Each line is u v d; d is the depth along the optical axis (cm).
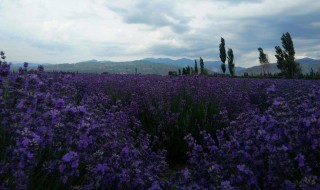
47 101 325
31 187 238
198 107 662
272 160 250
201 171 287
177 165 519
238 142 299
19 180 218
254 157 272
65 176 238
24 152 226
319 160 254
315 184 215
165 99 723
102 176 254
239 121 406
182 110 642
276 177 243
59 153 276
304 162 238
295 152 263
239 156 278
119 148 313
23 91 361
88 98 525
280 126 294
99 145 293
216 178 262
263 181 256
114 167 270
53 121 287
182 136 543
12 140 275
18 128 284
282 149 249
